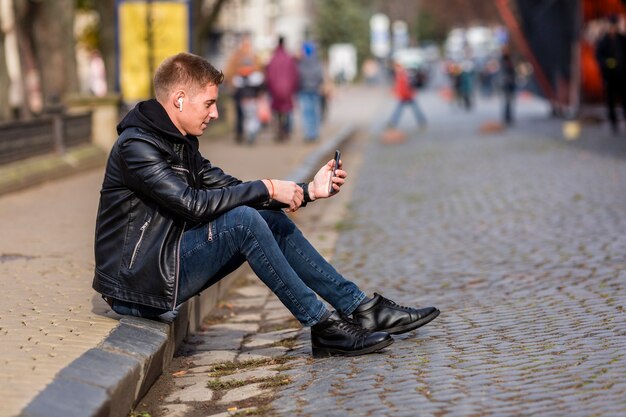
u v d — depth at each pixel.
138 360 5.62
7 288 7.50
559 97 32.44
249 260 6.11
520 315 7.32
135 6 22.25
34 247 9.58
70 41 23.50
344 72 78.75
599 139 22.78
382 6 129.50
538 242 10.59
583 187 14.70
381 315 6.49
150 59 22.14
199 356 6.84
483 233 11.52
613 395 5.11
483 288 8.54
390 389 5.54
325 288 6.41
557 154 20.11
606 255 9.51
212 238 6.04
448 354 6.21
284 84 25.47
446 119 37.72
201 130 6.16
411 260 10.23
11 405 4.60
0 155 14.40
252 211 6.06
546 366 5.76
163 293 5.93
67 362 5.31
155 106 6.05
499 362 5.93
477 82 75.19
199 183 6.34
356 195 16.30
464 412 5.03
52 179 16.05
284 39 25.64
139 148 5.89
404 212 13.88
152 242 5.97
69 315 6.50
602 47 23.84
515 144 23.53
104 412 4.84
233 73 24.91
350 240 11.81
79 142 18.75
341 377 5.89
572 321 6.94
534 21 32.47
